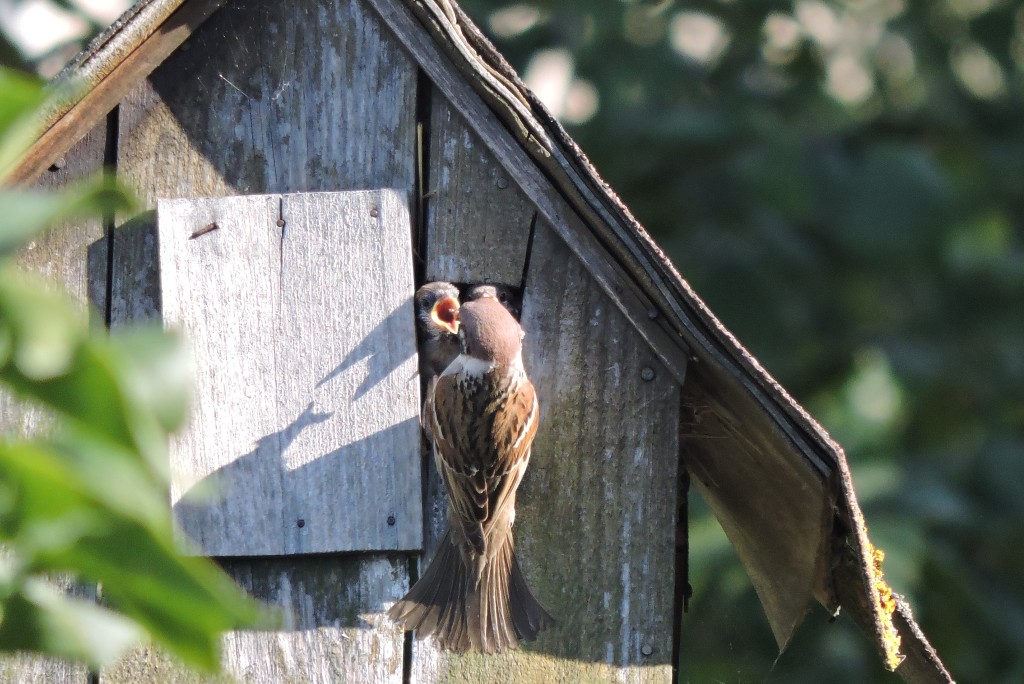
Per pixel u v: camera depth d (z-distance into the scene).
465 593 8.14
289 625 8.26
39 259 8.55
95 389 3.52
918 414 13.20
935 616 11.66
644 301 8.46
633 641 8.34
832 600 8.51
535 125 8.44
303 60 8.80
